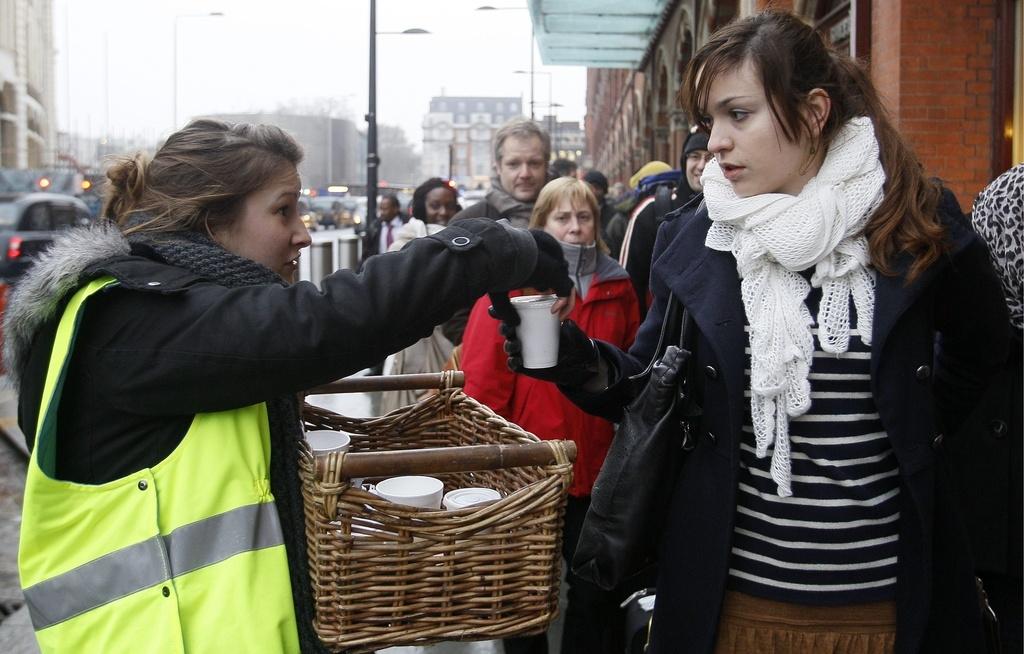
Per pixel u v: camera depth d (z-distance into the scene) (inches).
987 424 102.0
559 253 71.3
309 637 64.4
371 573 62.8
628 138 1206.3
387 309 61.4
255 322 59.7
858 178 69.1
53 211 558.3
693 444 74.7
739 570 73.2
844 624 72.0
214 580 61.2
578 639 121.0
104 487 61.2
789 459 69.5
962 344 77.9
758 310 70.0
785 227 67.2
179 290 60.7
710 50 70.4
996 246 94.5
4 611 152.2
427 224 257.9
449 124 6909.5
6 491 211.2
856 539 70.8
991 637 81.7
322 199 2119.8
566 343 76.6
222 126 69.4
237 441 63.1
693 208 81.1
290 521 65.7
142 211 67.3
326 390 88.4
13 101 2201.0
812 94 68.4
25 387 63.8
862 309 69.2
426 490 74.2
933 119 248.1
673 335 77.8
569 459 65.8
